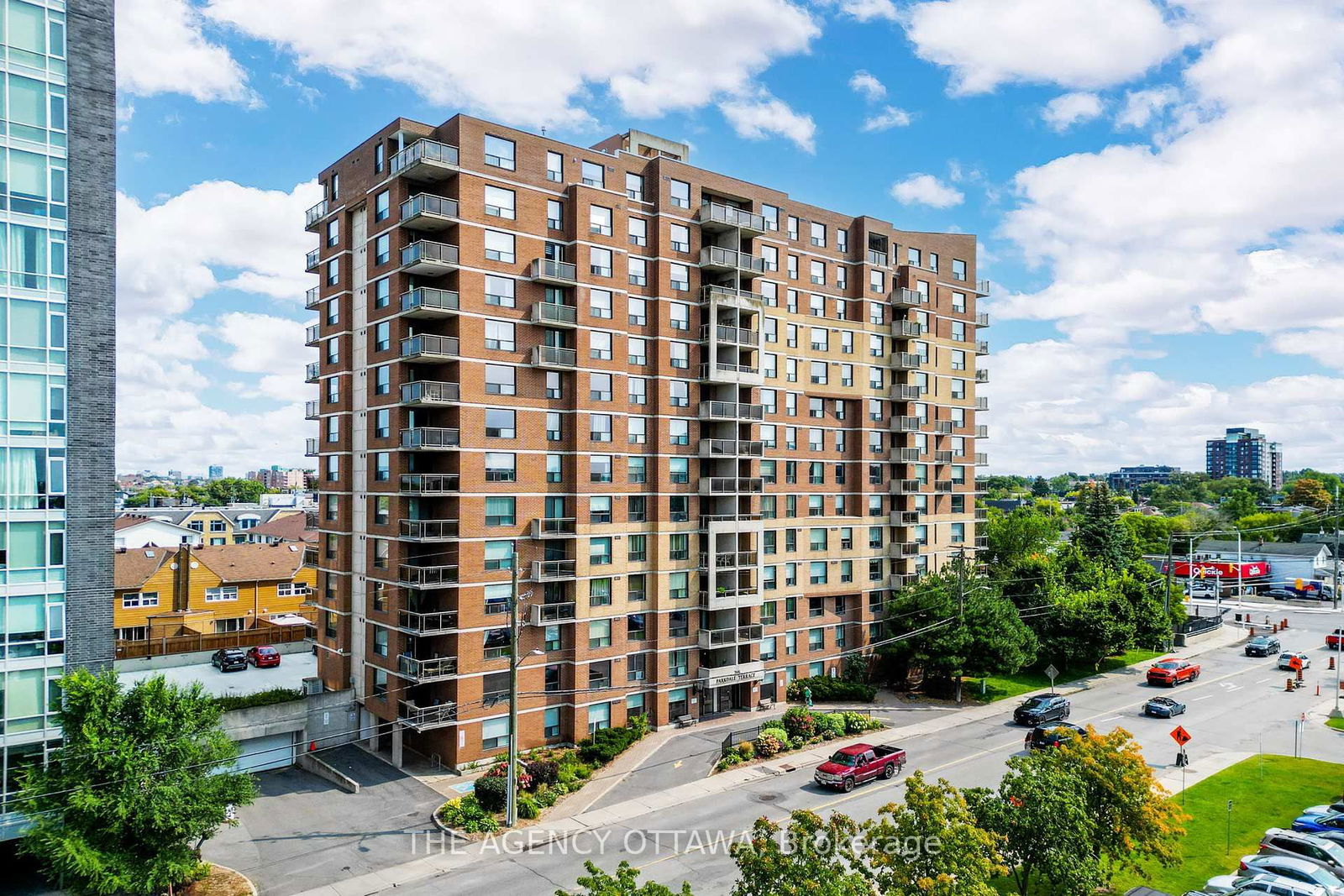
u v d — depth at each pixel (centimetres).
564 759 4175
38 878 2956
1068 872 2352
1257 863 2791
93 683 2703
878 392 6259
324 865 3111
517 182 4434
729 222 5134
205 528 11275
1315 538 13338
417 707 4112
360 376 4722
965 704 5525
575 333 4578
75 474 3092
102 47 3212
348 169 4841
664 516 4897
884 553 6234
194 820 2669
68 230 3114
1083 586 6581
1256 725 4988
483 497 4238
